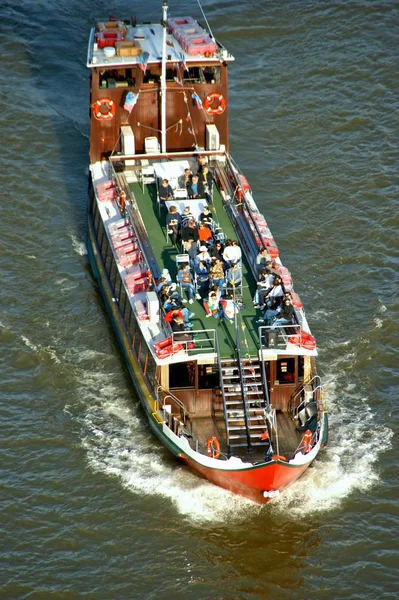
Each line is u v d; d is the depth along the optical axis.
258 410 158.88
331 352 185.62
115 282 183.50
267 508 155.38
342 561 147.62
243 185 192.75
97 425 170.25
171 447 160.00
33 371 180.62
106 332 190.12
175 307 166.00
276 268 172.88
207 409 163.62
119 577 144.75
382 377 180.38
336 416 172.25
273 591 143.25
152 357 162.38
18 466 161.38
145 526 152.50
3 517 152.50
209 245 179.50
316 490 158.25
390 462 163.25
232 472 149.75
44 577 144.12
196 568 146.38
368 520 153.75
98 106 197.88
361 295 198.62
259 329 159.38
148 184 197.62
